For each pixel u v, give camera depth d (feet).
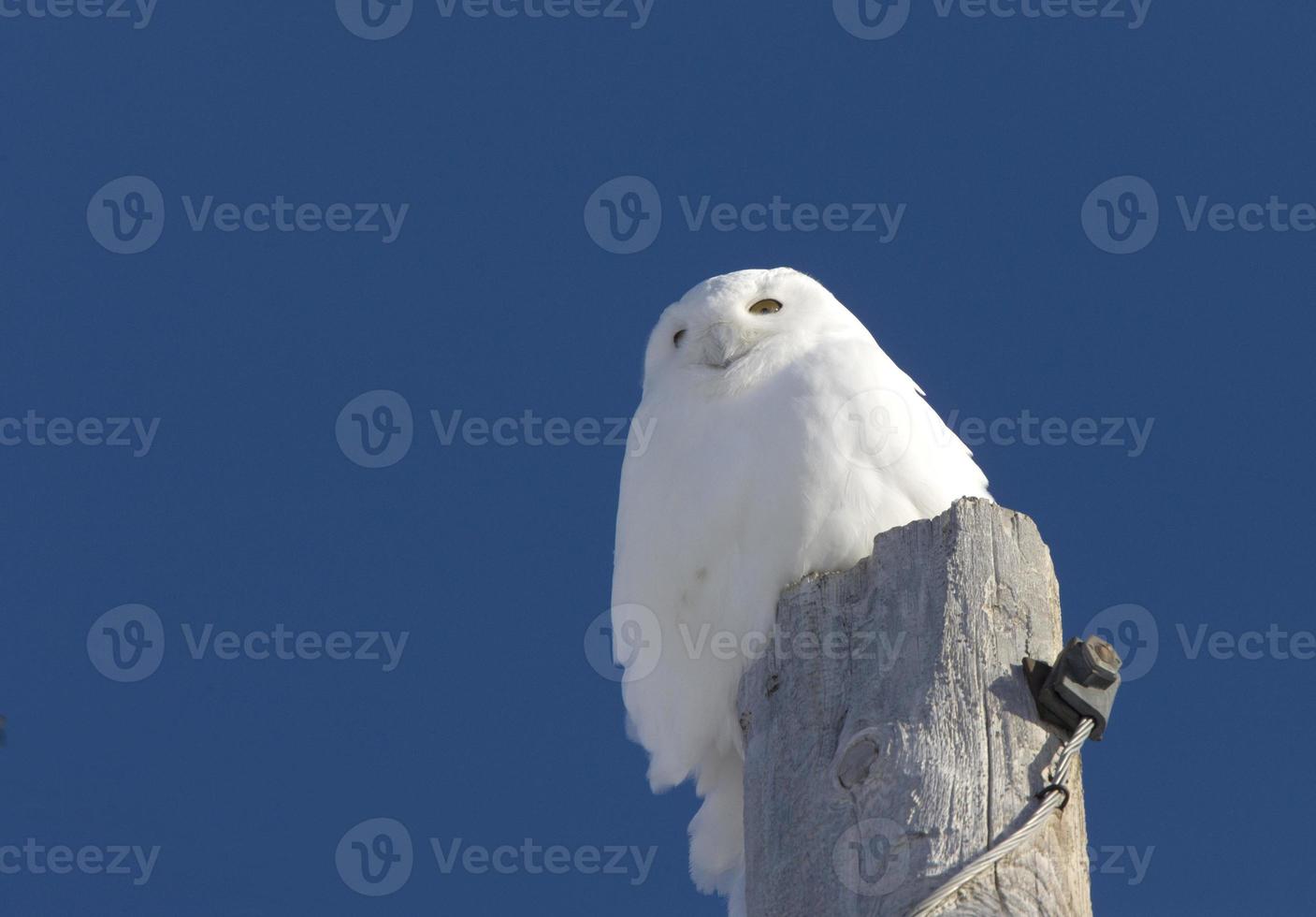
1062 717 27.25
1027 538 30.42
